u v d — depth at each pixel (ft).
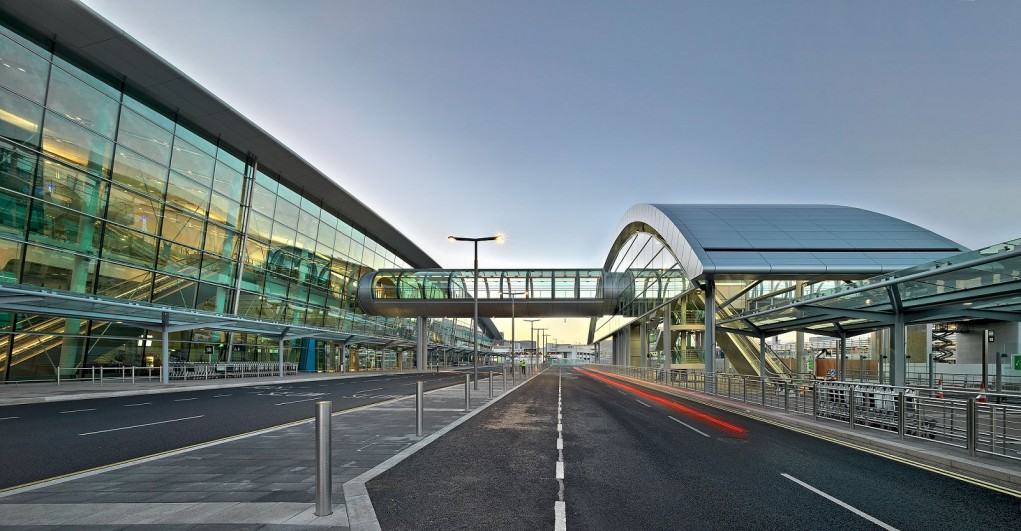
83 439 40.81
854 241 105.50
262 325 130.31
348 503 22.58
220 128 127.85
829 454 36.17
